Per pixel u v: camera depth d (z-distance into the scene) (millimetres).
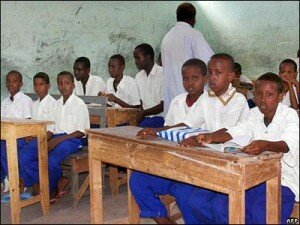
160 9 6105
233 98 2469
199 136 1975
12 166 2500
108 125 3416
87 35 5387
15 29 4652
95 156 2406
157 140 2117
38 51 4887
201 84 2553
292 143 2076
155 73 4172
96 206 2471
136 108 3850
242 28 6582
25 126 2564
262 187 2100
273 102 2170
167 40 3695
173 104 2707
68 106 3252
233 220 1769
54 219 2693
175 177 1979
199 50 3570
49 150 2992
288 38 6402
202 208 2045
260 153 1824
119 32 5719
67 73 3285
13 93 3480
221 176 1792
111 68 4457
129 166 2211
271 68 6523
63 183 3117
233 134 2160
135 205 2480
